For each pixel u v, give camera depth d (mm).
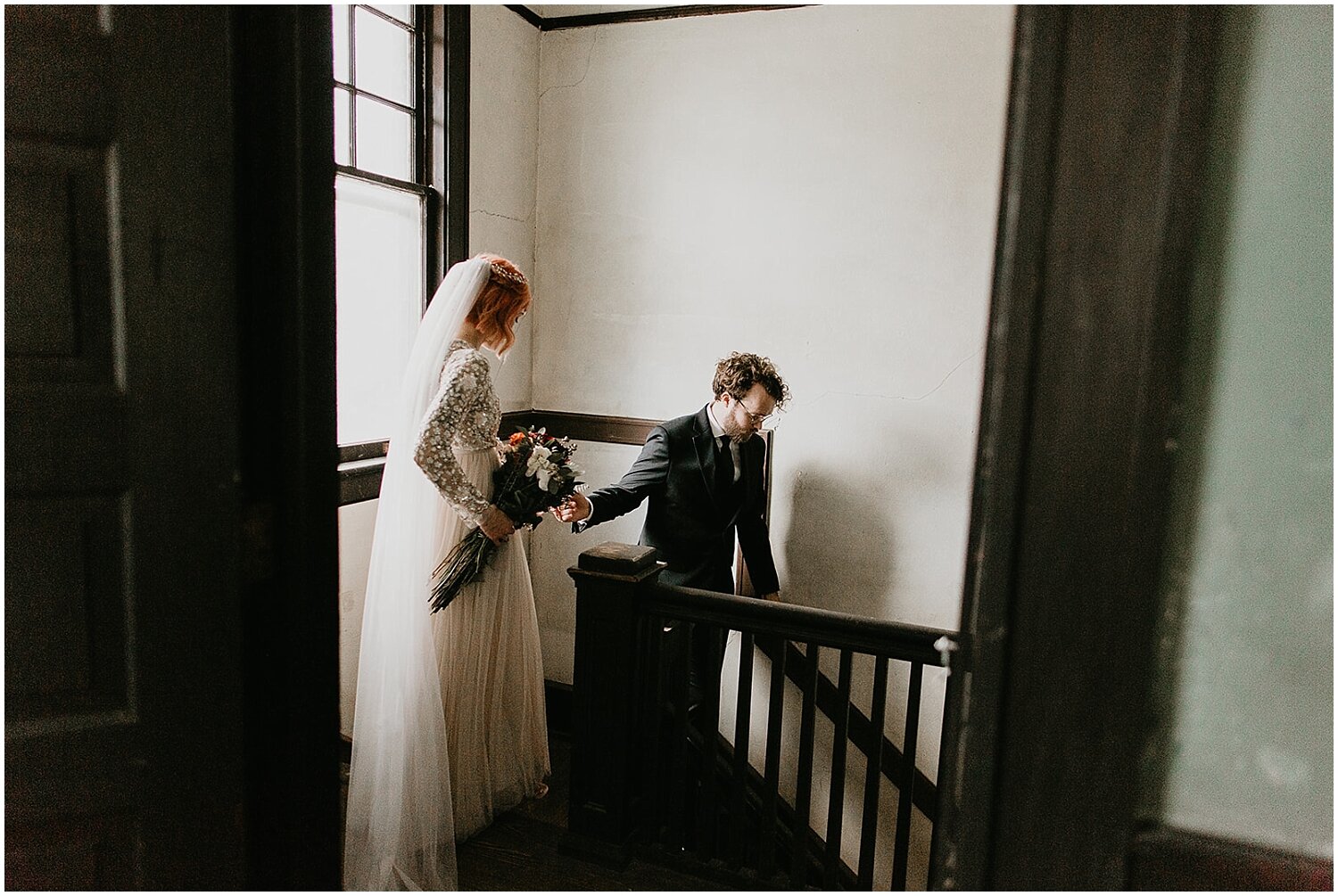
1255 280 757
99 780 1046
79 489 1006
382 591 2176
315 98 1111
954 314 3195
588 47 3547
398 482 2188
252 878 1153
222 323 1028
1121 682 821
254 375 1099
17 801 1021
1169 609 817
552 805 2779
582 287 3705
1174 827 842
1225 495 791
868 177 3244
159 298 1008
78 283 986
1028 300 797
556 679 3797
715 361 3539
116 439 1013
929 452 3287
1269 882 812
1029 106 774
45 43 945
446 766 2195
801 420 3441
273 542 1135
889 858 3523
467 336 2314
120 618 1043
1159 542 792
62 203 971
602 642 2172
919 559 3348
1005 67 3018
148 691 1056
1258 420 773
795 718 3541
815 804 3574
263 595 1134
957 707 894
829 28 3223
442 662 2348
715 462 2850
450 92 3055
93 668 1038
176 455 1034
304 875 1220
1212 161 753
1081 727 839
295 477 1135
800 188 3336
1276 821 812
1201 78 732
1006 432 822
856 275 3303
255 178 1071
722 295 3494
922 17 3100
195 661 1067
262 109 1064
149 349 1013
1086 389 792
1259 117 739
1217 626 807
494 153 3375
